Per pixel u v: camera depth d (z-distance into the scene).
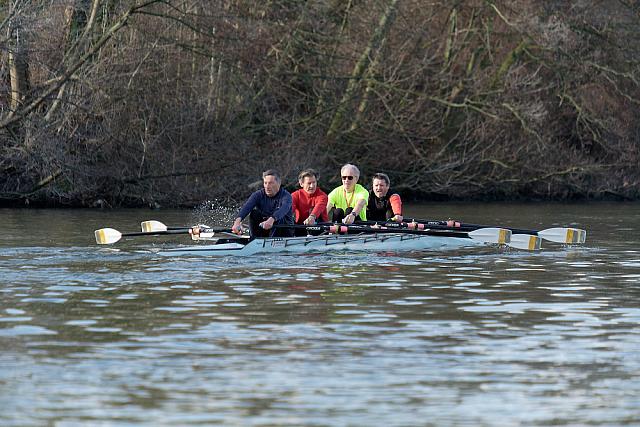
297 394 26.95
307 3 119.19
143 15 112.88
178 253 58.81
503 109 137.25
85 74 110.25
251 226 61.94
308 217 63.16
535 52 145.38
